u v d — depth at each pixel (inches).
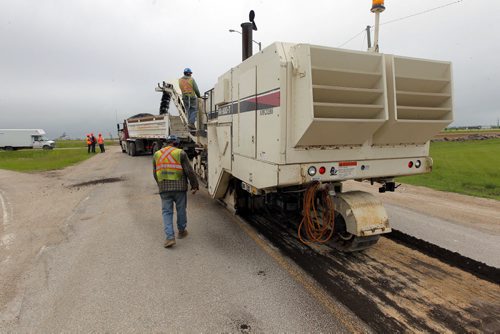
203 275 150.5
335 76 131.2
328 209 164.9
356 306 123.9
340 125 130.1
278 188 163.2
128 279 147.2
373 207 154.9
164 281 145.1
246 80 173.2
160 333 109.1
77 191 357.4
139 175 471.8
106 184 398.3
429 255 169.6
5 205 298.2
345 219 156.3
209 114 290.7
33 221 242.5
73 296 132.9
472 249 179.8
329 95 131.3
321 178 145.2
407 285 139.5
